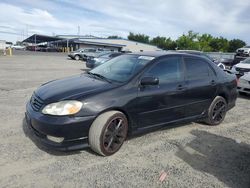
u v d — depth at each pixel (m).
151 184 3.62
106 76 4.95
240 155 4.71
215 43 69.38
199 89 5.58
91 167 3.95
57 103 4.02
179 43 65.50
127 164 4.11
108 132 4.25
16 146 4.47
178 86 5.18
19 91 9.03
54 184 3.48
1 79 11.69
